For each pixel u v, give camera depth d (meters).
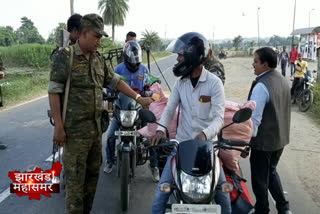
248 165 5.47
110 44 33.25
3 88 11.79
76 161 3.04
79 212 3.11
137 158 4.36
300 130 7.45
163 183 2.50
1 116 8.86
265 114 3.19
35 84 14.88
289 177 4.93
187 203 2.35
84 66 2.95
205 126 2.94
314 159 5.64
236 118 2.64
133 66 4.64
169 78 18.80
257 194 3.40
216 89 2.87
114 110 4.41
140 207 4.07
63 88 2.93
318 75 12.11
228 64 34.97
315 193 4.44
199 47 2.79
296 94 10.46
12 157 5.69
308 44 32.91
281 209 3.62
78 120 2.96
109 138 4.81
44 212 3.95
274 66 3.29
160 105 3.89
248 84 16.17
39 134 7.12
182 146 2.56
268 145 3.22
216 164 2.54
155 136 2.93
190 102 2.95
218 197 2.67
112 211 3.97
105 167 5.01
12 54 27.64
